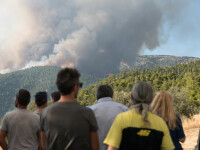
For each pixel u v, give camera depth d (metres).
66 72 2.48
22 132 3.69
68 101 2.50
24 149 3.66
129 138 2.28
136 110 2.34
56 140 2.36
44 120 2.47
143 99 2.39
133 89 2.48
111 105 3.73
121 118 2.36
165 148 2.35
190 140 10.93
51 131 2.39
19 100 3.79
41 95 4.41
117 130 2.33
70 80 2.44
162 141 2.34
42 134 2.56
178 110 24.72
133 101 2.48
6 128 3.71
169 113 3.57
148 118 2.31
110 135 2.36
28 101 3.87
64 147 2.34
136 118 2.32
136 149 2.26
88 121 2.44
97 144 2.51
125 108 3.79
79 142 2.35
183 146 9.82
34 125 3.79
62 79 2.44
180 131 3.76
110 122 3.59
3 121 3.72
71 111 2.41
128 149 2.28
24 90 3.86
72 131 2.35
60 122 2.37
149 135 2.26
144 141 2.25
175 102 25.22
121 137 2.32
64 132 2.35
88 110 2.49
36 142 3.85
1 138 3.70
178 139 3.79
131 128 2.28
